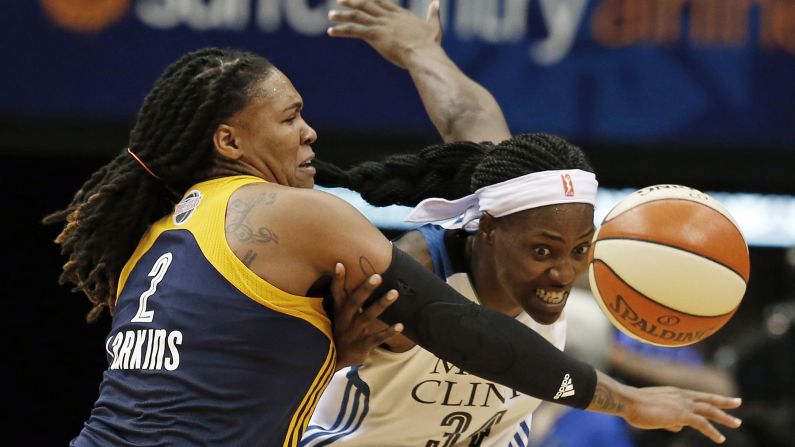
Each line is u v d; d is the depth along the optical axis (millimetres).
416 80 11023
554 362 8375
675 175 17891
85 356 19391
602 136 17172
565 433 14672
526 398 9789
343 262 7914
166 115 8375
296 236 7875
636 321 8695
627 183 18844
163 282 8039
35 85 16594
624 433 15609
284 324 7867
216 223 7996
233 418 7762
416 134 17141
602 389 8766
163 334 7898
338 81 16969
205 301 7840
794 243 19406
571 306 15055
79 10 16625
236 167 8438
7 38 16562
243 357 7793
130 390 7945
